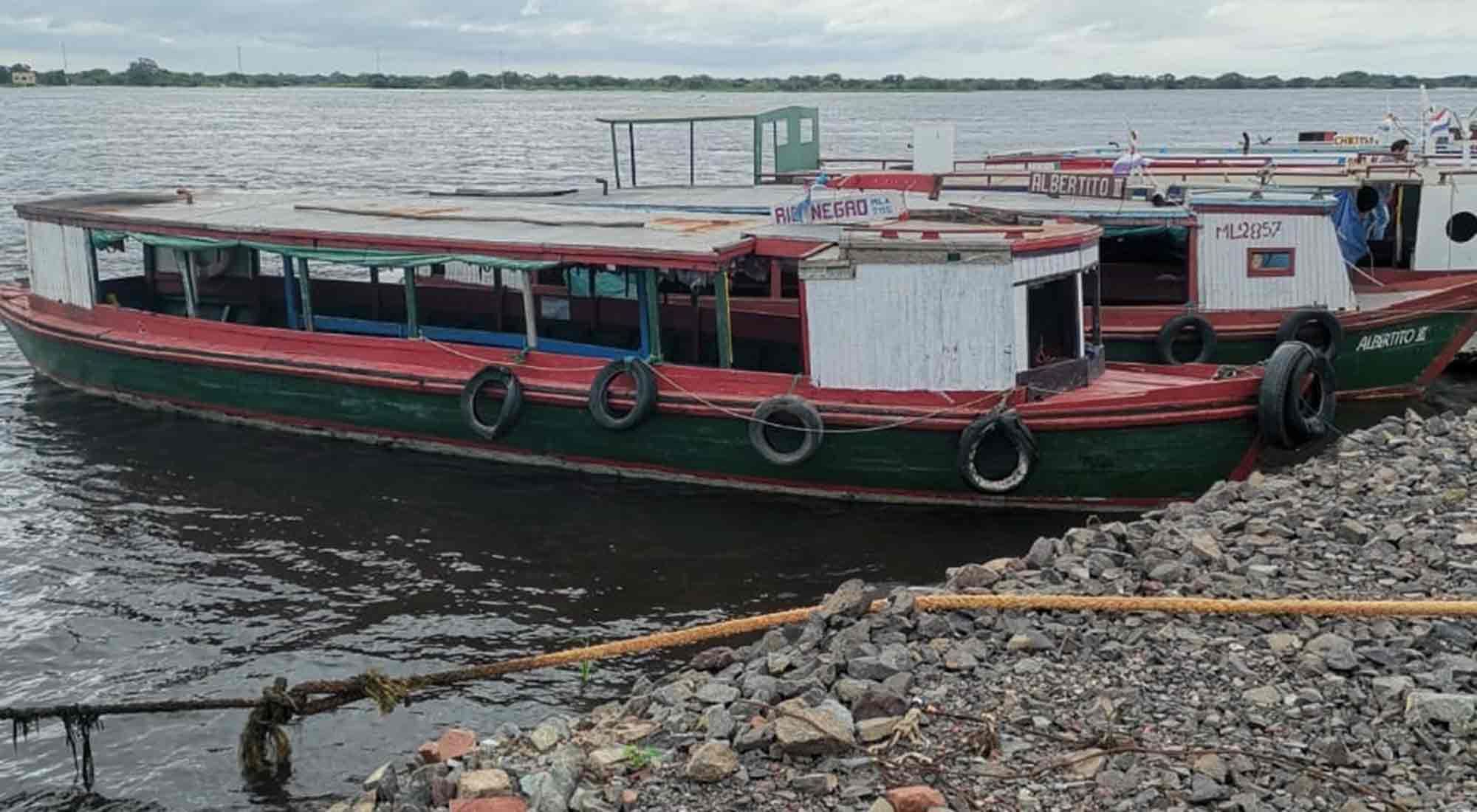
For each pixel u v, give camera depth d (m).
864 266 17.03
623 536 17.02
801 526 17.19
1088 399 16.72
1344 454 15.17
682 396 18.09
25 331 24.34
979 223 19.45
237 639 14.26
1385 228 25.42
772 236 18.39
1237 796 7.82
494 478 19.19
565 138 112.81
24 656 13.88
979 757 8.55
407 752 11.84
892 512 17.58
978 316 16.78
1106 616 10.66
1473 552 11.48
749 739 8.86
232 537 17.19
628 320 21.92
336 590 15.54
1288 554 11.86
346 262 20.28
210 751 11.95
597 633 14.30
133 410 22.78
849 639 10.48
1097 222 22.08
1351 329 22.11
